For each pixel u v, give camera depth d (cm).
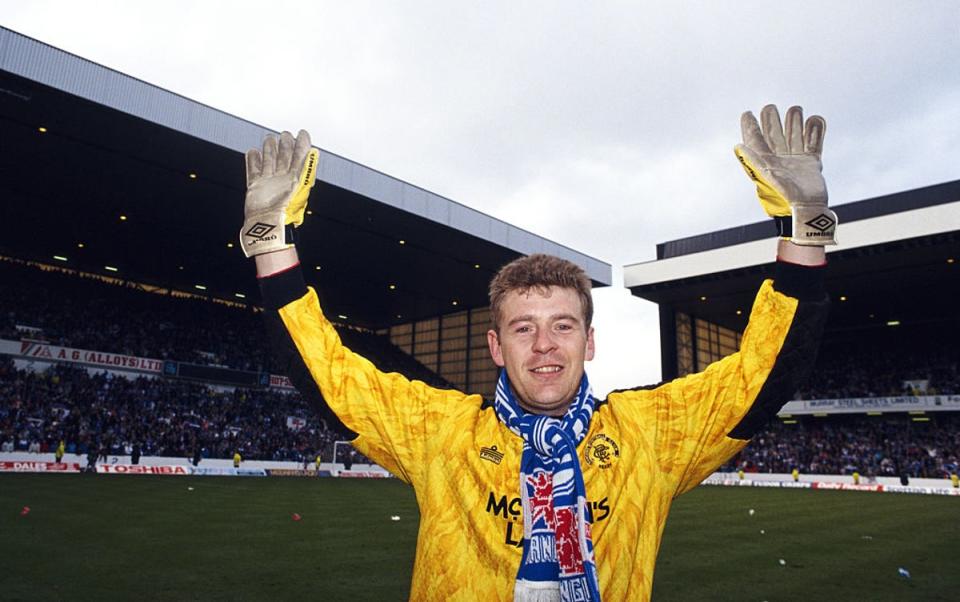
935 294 3581
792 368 154
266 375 3428
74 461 2289
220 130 2083
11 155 2219
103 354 2883
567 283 158
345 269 3478
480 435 160
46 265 3503
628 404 167
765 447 4028
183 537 916
